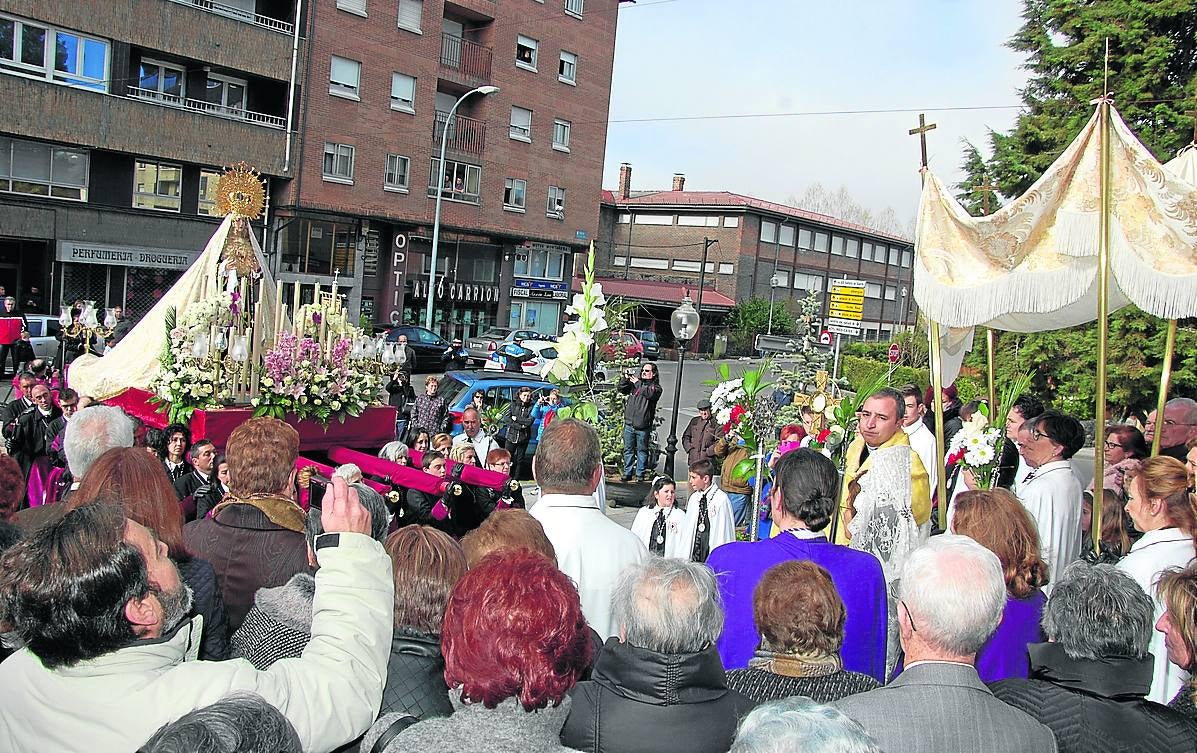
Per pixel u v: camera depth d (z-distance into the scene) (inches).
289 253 1202.0
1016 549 143.9
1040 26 876.0
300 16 1148.5
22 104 927.7
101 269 1042.7
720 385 340.2
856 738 70.5
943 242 235.9
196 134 1061.8
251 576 135.9
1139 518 172.7
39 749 81.9
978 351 829.8
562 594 89.4
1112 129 217.2
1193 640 112.9
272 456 144.0
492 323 1518.2
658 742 93.9
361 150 1245.7
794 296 2226.9
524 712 85.7
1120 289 229.5
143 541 88.7
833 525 197.8
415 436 362.9
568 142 1555.1
